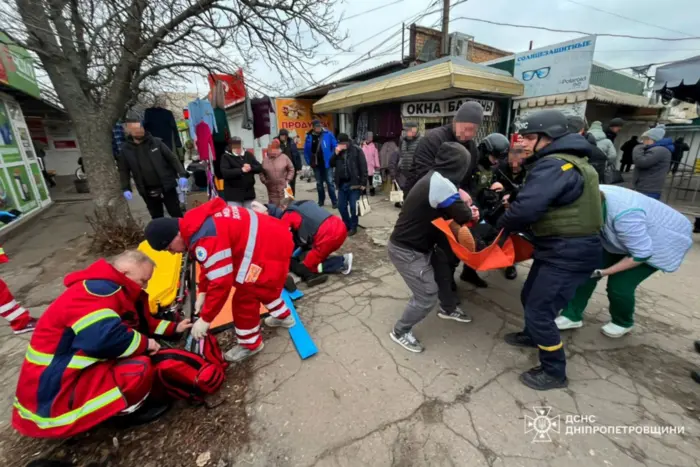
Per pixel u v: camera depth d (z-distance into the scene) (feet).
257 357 8.20
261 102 25.80
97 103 16.17
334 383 7.28
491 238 9.91
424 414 6.43
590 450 5.62
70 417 5.39
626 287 7.93
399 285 11.84
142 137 15.15
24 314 8.51
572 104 24.59
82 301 5.53
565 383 7.04
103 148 15.90
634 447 5.66
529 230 7.15
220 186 20.33
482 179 10.98
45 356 5.40
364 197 20.21
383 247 15.70
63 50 14.75
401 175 19.36
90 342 5.42
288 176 18.45
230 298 10.65
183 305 10.16
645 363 7.70
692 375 7.17
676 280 11.88
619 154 42.32
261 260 7.41
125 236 16.28
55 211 25.34
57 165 44.98
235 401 6.88
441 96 25.98
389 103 29.58
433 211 7.00
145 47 14.64
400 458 5.60
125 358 6.15
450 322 9.52
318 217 11.94
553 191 6.02
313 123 25.85
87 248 16.51
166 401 6.74
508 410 6.48
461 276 12.12
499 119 28.25
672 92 22.38
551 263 6.47
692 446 5.66
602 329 8.82
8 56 20.17
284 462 5.60
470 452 5.65
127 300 6.31
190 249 6.72
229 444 5.95
